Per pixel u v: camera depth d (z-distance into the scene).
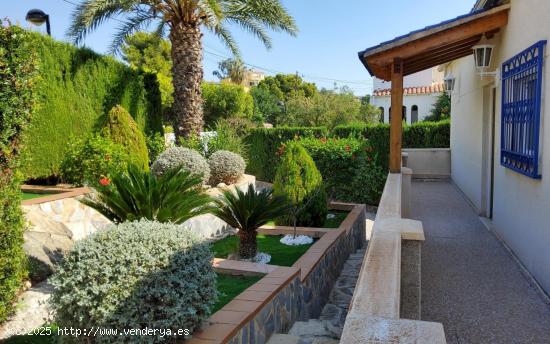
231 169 10.84
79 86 9.34
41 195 7.30
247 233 5.59
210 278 3.05
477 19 5.82
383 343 1.43
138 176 4.98
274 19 12.73
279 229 7.05
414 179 13.36
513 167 5.07
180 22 12.09
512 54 5.41
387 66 7.13
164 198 4.96
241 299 3.74
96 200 5.26
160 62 30.50
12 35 3.62
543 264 4.11
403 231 2.92
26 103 3.78
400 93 6.60
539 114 4.18
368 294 1.89
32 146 8.11
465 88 9.84
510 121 5.42
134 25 12.74
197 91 12.45
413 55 6.39
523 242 4.83
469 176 9.27
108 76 10.31
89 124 9.57
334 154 11.59
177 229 3.15
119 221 4.95
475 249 5.59
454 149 12.34
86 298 2.63
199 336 2.98
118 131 8.87
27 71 3.77
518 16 5.13
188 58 12.20
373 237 2.80
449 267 4.93
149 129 12.16
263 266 4.88
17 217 3.65
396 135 6.74
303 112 28.22
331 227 7.93
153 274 2.73
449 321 3.60
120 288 2.67
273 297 3.93
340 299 5.80
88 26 11.16
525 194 4.74
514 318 3.62
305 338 4.04
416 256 2.90
